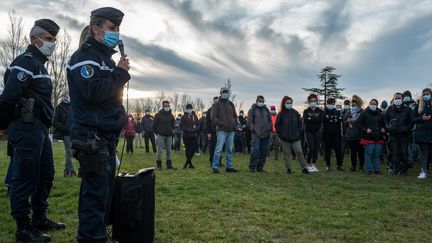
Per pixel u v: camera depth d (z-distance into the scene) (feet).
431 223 17.21
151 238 12.91
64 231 15.03
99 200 11.12
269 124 34.99
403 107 32.53
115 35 11.52
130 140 58.80
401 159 32.94
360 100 36.76
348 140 35.96
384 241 14.57
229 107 34.17
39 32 14.19
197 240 14.35
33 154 13.55
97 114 11.13
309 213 18.45
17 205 13.46
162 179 28.78
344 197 22.49
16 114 13.43
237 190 24.14
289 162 33.58
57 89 111.96
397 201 21.39
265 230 15.71
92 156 10.85
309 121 35.70
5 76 14.16
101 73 10.96
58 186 24.85
